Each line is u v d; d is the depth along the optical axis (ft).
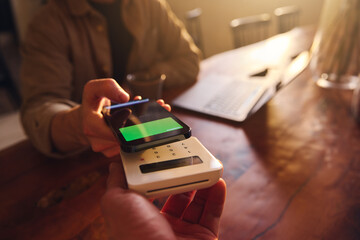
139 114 1.51
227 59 4.58
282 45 5.09
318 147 2.22
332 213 1.62
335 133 2.40
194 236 1.18
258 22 6.70
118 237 1.00
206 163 1.17
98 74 3.91
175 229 1.25
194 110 2.84
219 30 12.22
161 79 2.75
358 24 2.96
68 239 1.53
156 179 1.08
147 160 1.21
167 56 4.40
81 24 3.61
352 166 1.98
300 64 4.06
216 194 1.24
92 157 2.25
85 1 3.53
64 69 3.27
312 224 1.55
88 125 1.67
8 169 2.17
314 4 10.77
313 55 3.53
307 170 1.97
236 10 11.75
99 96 1.72
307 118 2.66
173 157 1.23
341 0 3.04
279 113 2.78
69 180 2.00
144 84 2.66
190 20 7.39
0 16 16.26
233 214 1.64
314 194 1.76
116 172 1.19
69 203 1.78
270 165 2.05
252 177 1.93
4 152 2.40
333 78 3.29
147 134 1.25
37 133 2.20
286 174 1.94
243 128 2.55
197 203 1.31
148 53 4.23
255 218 1.61
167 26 4.24
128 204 0.97
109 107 1.70
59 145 2.15
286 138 2.37
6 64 12.46
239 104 2.86
